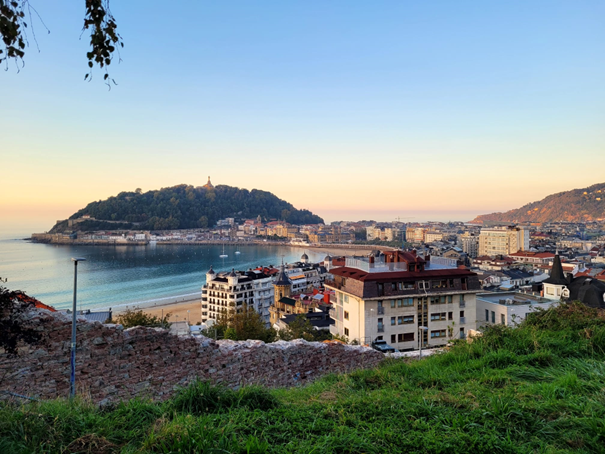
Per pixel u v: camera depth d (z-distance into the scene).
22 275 193.12
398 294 44.56
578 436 6.79
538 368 11.15
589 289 46.94
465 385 10.16
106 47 6.96
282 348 15.85
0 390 10.15
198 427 6.72
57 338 11.16
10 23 6.30
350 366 17.98
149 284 174.50
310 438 6.83
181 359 13.27
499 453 6.38
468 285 46.97
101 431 7.01
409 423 7.53
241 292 120.50
